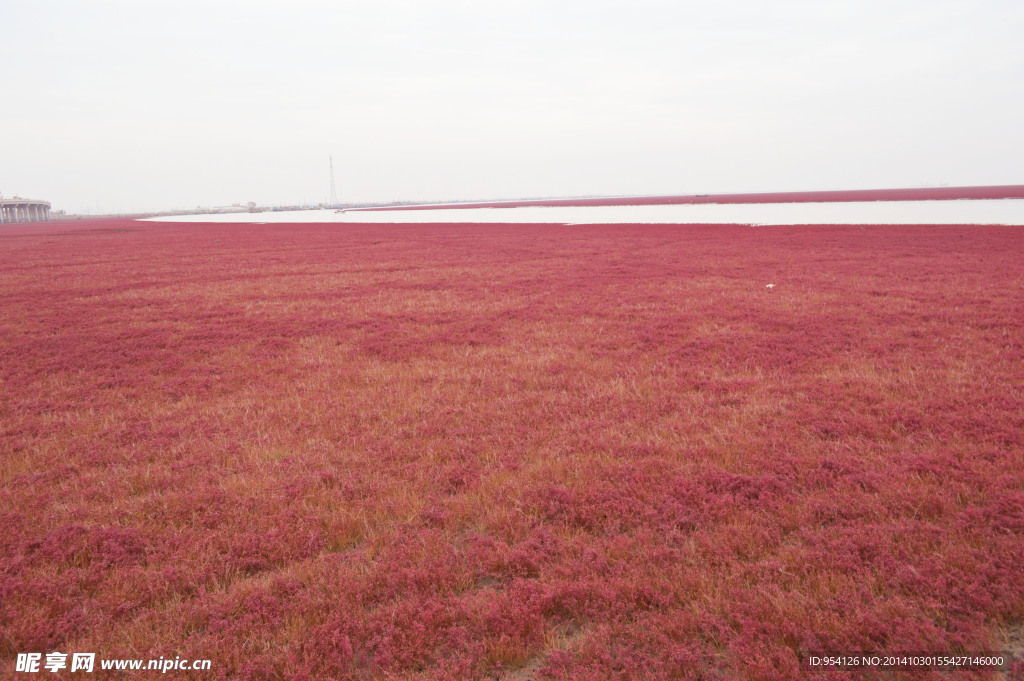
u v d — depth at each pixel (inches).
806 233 1688.0
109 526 226.2
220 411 366.6
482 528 226.4
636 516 226.8
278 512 237.1
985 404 330.6
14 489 263.9
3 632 168.7
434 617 172.9
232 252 1672.0
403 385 413.4
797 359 443.5
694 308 665.0
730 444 290.8
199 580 194.2
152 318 690.2
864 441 287.1
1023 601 165.9
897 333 512.4
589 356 479.8
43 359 510.0
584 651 158.9
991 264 918.4
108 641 167.3
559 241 1768.0
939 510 219.6
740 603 171.3
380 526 226.4
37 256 1658.5
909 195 6087.6
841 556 192.4
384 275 1081.4
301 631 169.2
